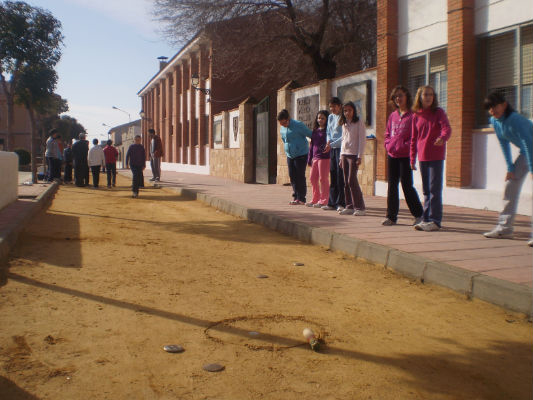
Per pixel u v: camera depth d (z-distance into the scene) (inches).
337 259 259.8
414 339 151.5
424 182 298.4
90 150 780.6
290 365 132.9
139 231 340.8
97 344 144.6
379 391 119.0
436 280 206.8
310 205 428.5
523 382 124.1
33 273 218.1
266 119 756.0
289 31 781.3
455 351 142.6
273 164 786.8
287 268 240.1
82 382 121.3
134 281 211.9
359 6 762.8
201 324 162.7
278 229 349.1
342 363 134.4
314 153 420.2
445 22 429.7
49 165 823.7
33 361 132.1
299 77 884.0
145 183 854.5
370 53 825.5
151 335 152.5
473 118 411.2
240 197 516.4
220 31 791.7
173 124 1578.5
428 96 280.1
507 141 259.0
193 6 768.9
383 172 502.0
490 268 202.7
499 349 144.0
